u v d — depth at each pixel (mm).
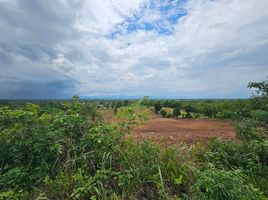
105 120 4031
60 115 3750
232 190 2416
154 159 3184
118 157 3266
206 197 2434
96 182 2773
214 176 2566
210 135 7660
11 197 2637
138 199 2693
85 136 3543
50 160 3254
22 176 2994
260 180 3291
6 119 3424
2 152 3367
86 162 3131
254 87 5078
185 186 2900
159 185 2719
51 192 2740
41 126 3490
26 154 3318
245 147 4129
